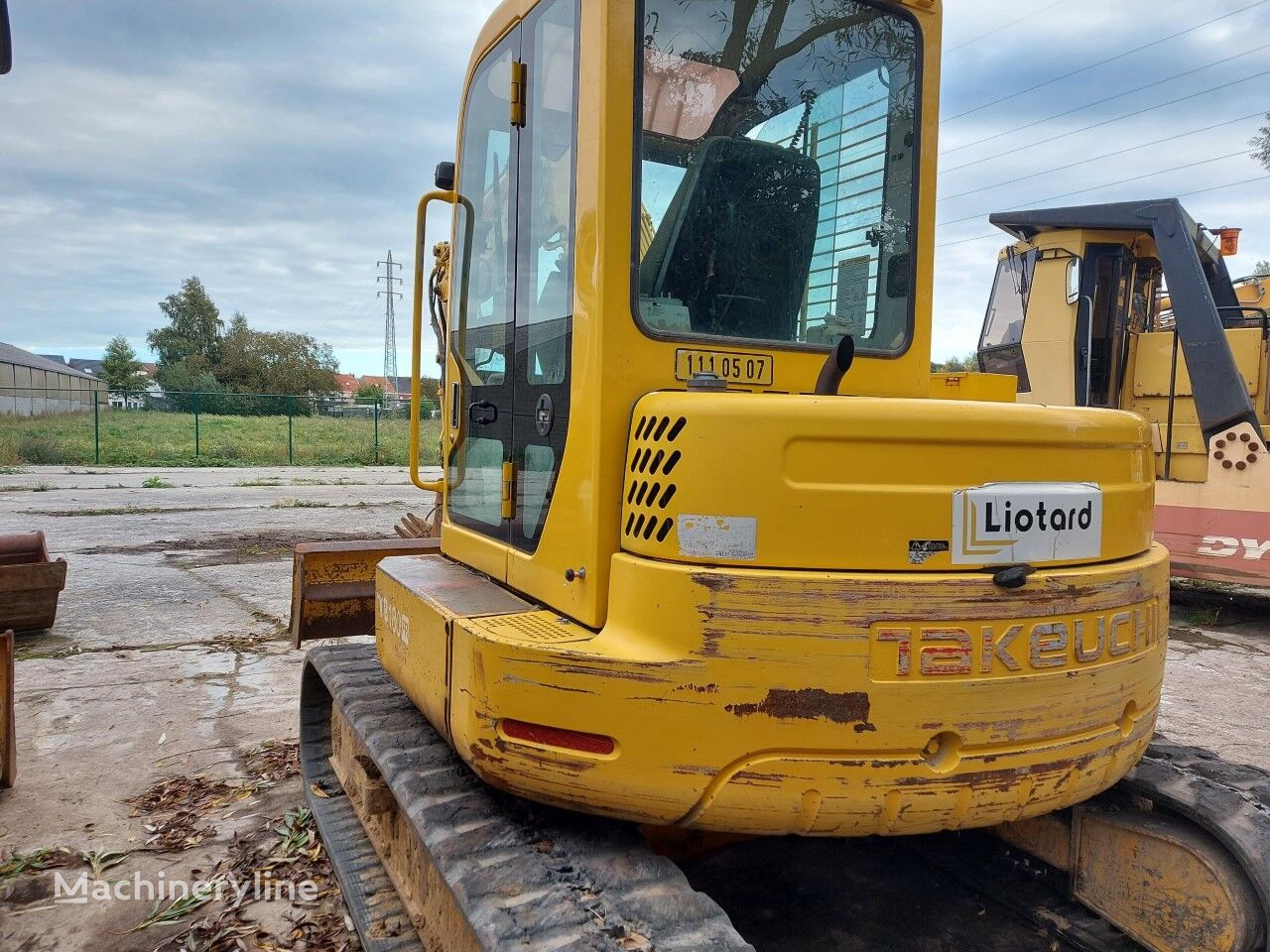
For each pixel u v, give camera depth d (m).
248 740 4.96
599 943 1.77
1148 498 2.38
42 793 4.29
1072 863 2.77
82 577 9.41
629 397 2.25
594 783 2.04
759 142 2.50
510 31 2.88
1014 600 2.00
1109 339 8.38
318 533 12.60
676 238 2.37
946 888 3.16
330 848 3.45
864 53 2.64
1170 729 5.29
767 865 3.28
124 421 34.50
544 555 2.47
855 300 2.67
